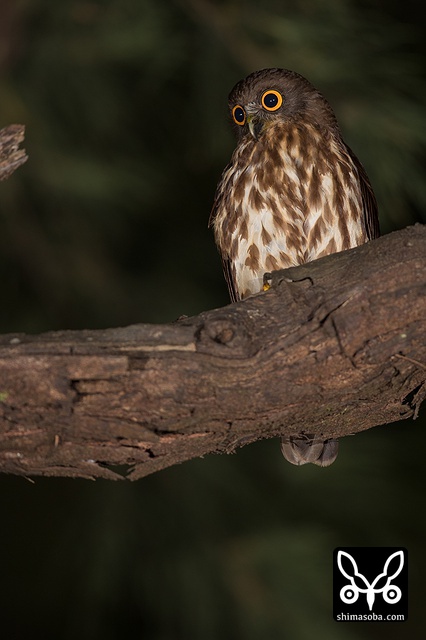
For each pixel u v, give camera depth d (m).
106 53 10.52
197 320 5.66
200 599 9.60
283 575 9.71
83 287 10.95
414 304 5.60
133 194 10.90
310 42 10.05
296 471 10.34
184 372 5.57
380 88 10.17
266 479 10.38
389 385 5.86
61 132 10.84
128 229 11.36
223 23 10.15
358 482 10.46
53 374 5.49
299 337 5.63
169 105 11.26
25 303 10.91
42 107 10.77
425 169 10.96
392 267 5.62
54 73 10.70
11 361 5.46
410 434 10.85
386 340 5.64
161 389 5.58
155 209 11.45
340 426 6.12
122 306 10.91
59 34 10.64
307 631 9.42
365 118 10.00
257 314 5.69
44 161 10.57
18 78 10.71
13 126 6.32
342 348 5.64
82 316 10.87
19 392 5.50
